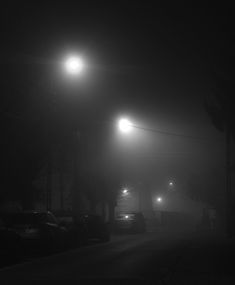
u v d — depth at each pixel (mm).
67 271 18312
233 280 15359
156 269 18578
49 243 26281
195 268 18672
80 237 32281
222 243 33062
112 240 39031
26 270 18891
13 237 23031
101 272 17828
